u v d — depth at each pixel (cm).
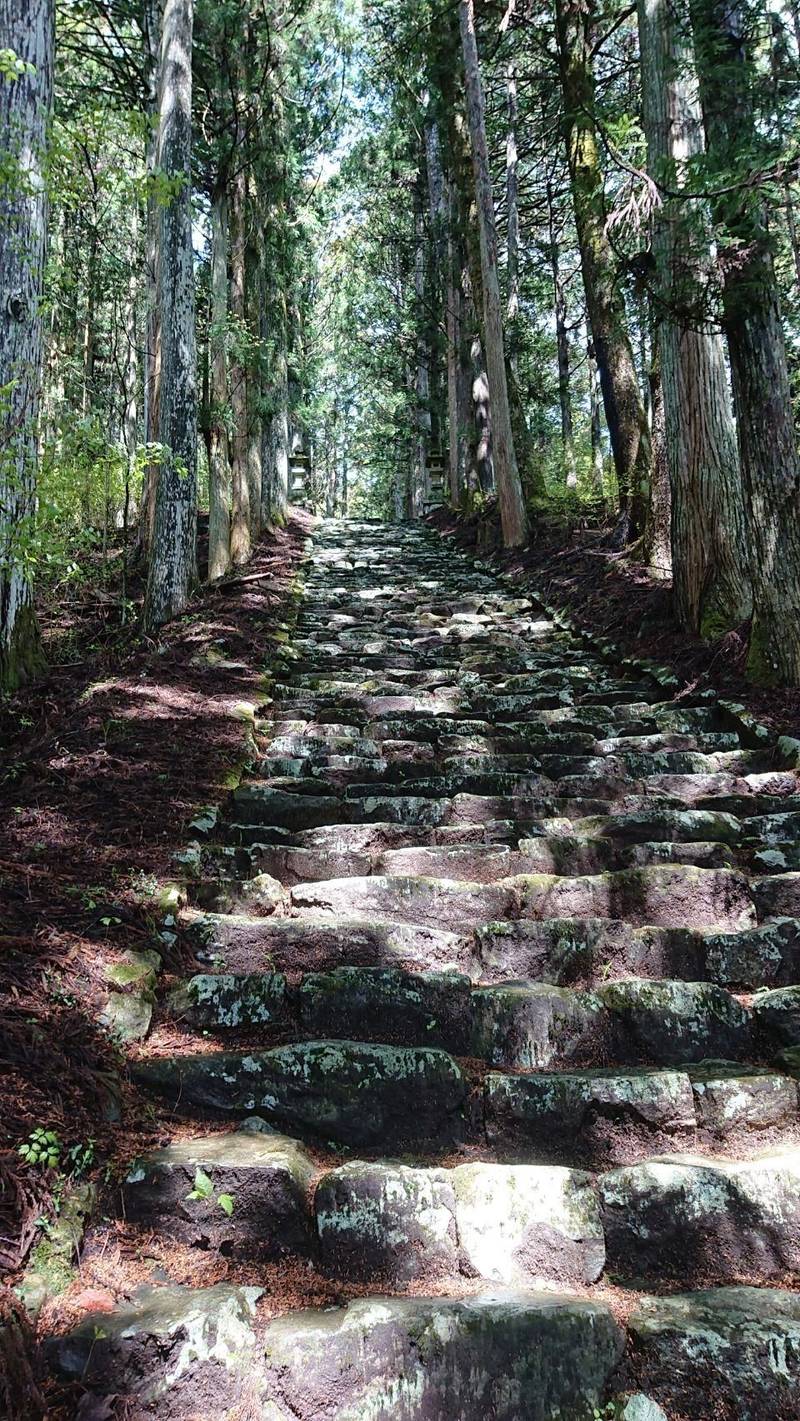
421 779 504
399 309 2680
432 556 1566
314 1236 227
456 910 369
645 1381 199
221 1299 198
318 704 653
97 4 1103
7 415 479
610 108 1166
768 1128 266
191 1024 293
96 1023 264
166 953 312
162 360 873
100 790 427
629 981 313
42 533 504
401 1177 234
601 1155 262
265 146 1366
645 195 538
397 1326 196
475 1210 231
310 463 2956
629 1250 231
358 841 428
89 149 548
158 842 386
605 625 869
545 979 338
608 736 606
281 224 1714
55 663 695
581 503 1538
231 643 767
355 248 2861
